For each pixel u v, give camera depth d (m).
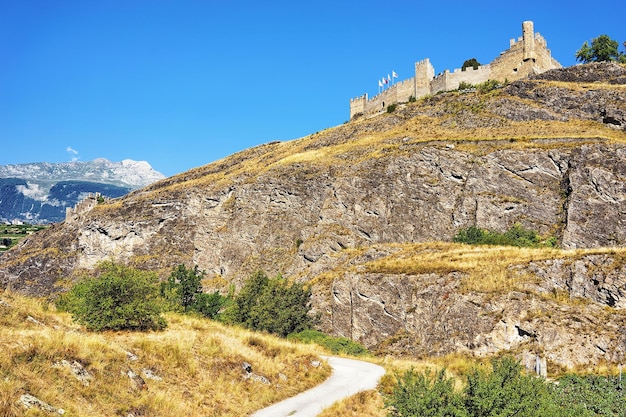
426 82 101.19
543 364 28.69
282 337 38.81
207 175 96.44
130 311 23.89
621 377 26.75
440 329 36.28
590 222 52.03
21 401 13.57
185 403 17.89
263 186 72.00
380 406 21.31
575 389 24.31
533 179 58.94
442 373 18.03
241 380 21.30
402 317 39.53
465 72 96.81
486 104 80.19
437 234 58.56
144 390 17.45
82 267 80.75
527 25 91.69
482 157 62.28
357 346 36.97
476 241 52.69
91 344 18.06
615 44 99.44
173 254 76.50
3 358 14.76
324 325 44.12
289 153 89.88
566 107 74.56
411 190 62.28
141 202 83.94
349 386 23.80
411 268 41.84
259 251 66.75
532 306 33.81
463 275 38.44
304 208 67.81
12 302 22.47
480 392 15.97
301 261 59.62
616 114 67.69
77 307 24.36
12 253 93.44
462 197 60.16
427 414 15.94
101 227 81.62
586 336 31.39
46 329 19.56
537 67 91.25
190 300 48.81
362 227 60.94
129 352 19.50
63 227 91.56
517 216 56.81
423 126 80.94
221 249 70.75
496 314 34.12
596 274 35.34
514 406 15.69
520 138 64.69
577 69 84.62
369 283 42.28
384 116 91.31
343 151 76.19
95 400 15.58
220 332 26.95
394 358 36.09
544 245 51.81
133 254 78.44
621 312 32.81
